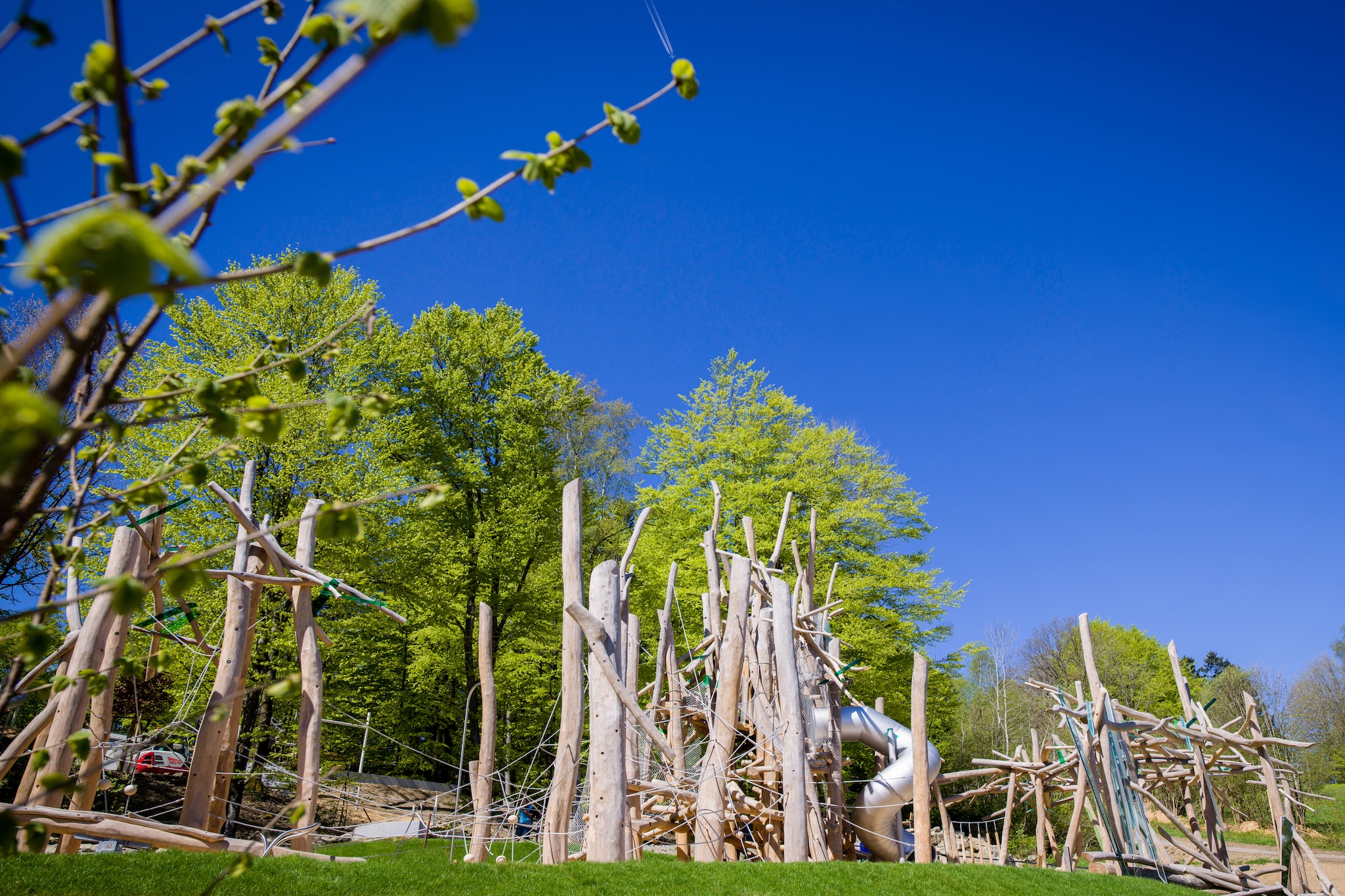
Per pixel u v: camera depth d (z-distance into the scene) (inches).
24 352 47.1
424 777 895.1
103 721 284.5
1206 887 451.5
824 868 333.1
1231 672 1455.5
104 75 69.7
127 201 65.7
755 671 452.8
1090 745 472.1
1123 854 459.2
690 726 501.7
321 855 313.4
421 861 293.3
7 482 67.1
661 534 978.7
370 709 855.7
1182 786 671.8
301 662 335.6
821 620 564.4
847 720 523.5
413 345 946.7
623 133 80.6
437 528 885.2
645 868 306.7
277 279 711.1
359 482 706.8
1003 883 350.9
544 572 990.4
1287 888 467.5
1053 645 1879.9
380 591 740.0
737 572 429.1
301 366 100.3
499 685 837.8
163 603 331.3
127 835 262.7
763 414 991.0
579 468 1316.4
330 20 71.2
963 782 881.5
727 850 436.8
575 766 336.8
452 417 973.2
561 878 285.4
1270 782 510.3
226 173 56.0
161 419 85.3
